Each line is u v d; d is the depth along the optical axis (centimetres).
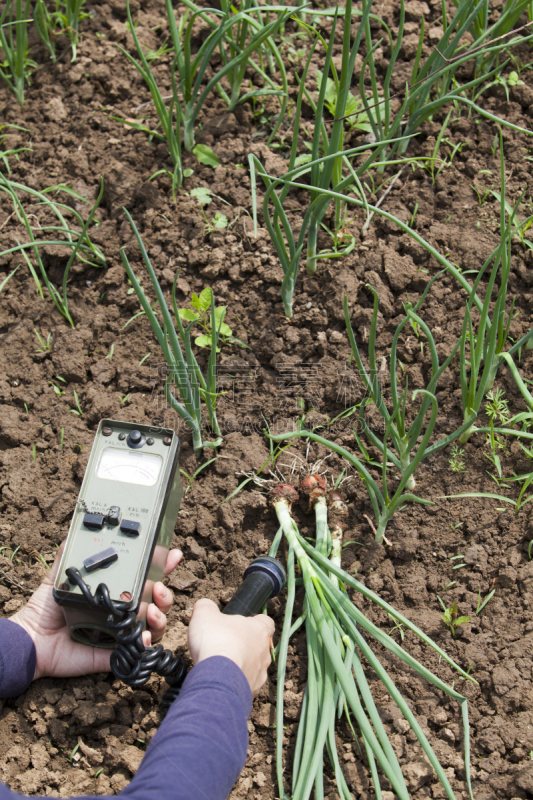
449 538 199
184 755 120
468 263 233
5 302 237
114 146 259
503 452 209
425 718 176
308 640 173
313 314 228
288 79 267
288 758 171
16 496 203
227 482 206
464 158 254
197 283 235
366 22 201
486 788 166
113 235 243
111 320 233
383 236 241
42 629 171
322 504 196
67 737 173
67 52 281
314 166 216
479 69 260
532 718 173
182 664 166
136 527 155
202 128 261
